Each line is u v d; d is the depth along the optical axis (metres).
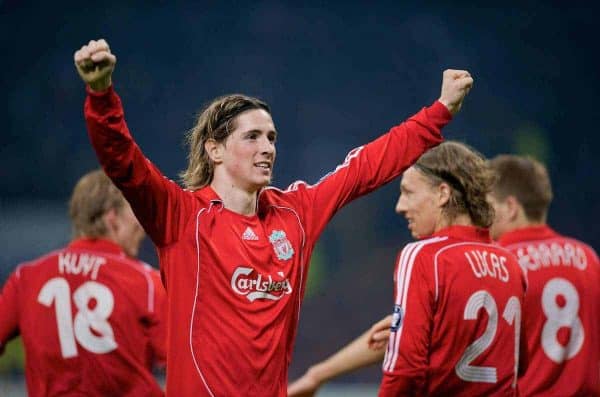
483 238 14.40
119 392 16.11
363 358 15.84
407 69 71.69
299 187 13.53
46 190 62.88
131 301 16.16
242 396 12.05
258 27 71.69
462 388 13.82
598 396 16.61
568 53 71.44
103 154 11.61
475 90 70.38
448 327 13.64
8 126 64.75
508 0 72.31
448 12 72.50
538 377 16.16
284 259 12.66
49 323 16.14
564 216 64.25
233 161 12.63
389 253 57.19
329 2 72.44
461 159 14.44
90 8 69.38
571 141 69.44
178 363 12.16
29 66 67.19
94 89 11.45
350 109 71.00
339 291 56.00
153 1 70.75
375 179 13.62
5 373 39.44
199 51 70.25
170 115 68.44
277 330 12.37
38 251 56.59
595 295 16.69
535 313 16.30
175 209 12.28
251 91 70.56
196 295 12.18
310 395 16.06
